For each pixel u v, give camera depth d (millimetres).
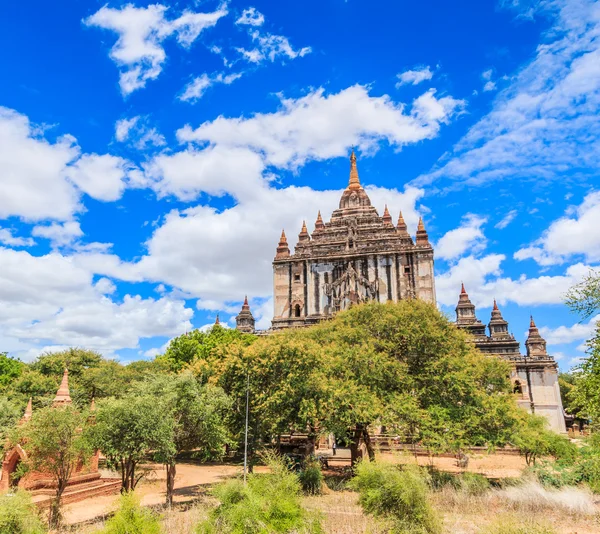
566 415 83812
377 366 37344
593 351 26047
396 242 76688
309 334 46500
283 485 19391
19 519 18859
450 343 40312
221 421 33688
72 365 61250
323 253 77500
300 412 33562
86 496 34750
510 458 53406
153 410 28297
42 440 26859
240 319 80688
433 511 18766
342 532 19984
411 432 35562
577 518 23562
